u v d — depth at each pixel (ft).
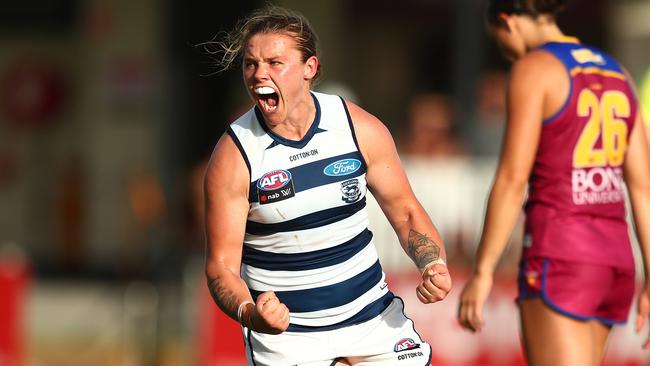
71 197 215.31
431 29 212.43
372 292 55.57
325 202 53.06
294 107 51.98
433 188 125.29
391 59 213.46
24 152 225.76
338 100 53.78
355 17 211.61
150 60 211.20
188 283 109.09
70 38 223.71
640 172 66.08
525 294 63.93
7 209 226.38
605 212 64.03
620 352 98.02
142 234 139.33
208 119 216.74
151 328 111.75
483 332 101.50
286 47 51.34
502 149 64.64
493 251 64.44
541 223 63.77
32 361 125.70
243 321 51.06
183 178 205.87
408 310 102.63
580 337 62.75
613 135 64.54
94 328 144.56
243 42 52.34
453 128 173.68
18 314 117.19
